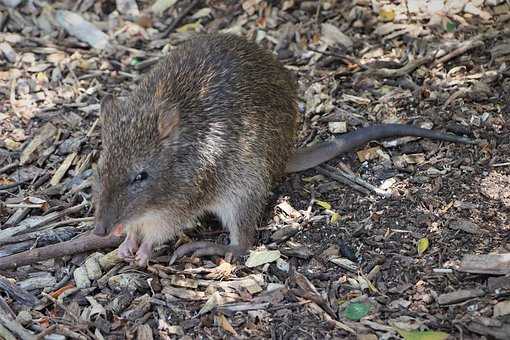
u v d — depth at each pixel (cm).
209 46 880
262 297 757
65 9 1202
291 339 711
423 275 761
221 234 865
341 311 738
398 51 1081
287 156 894
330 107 1005
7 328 728
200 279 788
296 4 1177
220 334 722
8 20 1184
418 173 888
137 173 772
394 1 1154
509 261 748
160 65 884
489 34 1072
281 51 1113
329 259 796
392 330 708
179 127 795
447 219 818
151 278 791
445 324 708
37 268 812
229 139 824
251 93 849
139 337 725
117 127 789
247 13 1179
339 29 1133
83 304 767
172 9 1202
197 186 814
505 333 684
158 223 808
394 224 825
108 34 1166
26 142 983
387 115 984
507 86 987
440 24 1106
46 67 1105
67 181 929
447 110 969
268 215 868
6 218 877
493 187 849
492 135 921
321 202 870
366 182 888
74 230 858
